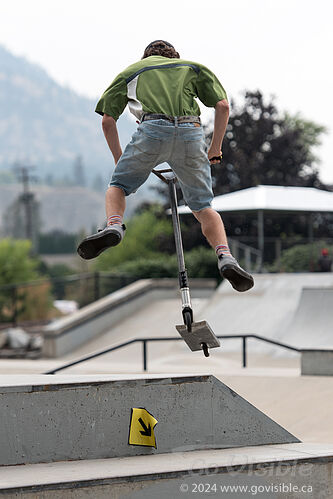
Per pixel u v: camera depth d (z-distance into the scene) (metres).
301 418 18.41
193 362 28.64
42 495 8.48
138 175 8.37
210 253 49.91
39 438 9.95
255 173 69.12
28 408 9.93
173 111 8.21
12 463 9.77
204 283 46.66
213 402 10.96
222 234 8.42
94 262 64.88
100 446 10.26
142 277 49.09
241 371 23.42
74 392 10.20
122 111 8.58
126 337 37.84
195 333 8.23
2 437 9.76
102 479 8.78
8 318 47.97
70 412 10.15
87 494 8.70
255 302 34.94
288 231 65.12
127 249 62.00
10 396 9.84
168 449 10.62
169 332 36.94
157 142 8.15
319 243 45.62
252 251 44.22
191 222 63.81
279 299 34.41
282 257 44.56
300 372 22.91
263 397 20.36
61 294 50.53
